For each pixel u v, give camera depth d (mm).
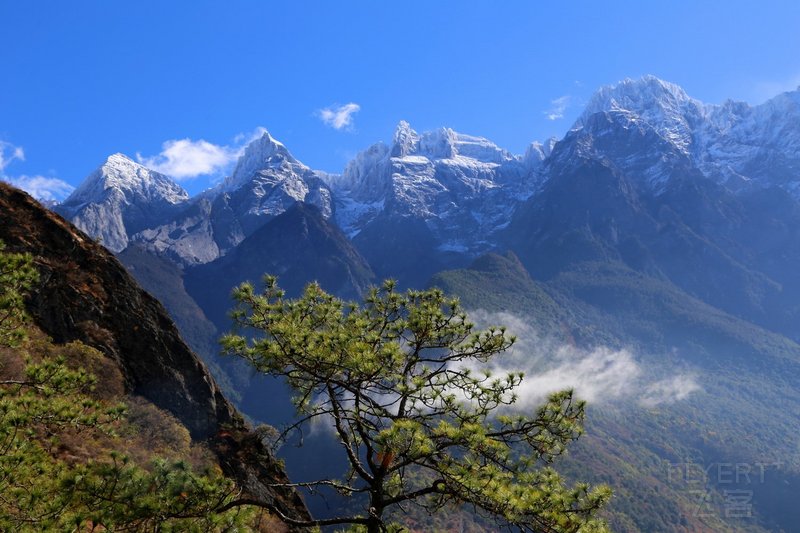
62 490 9719
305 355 12086
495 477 10773
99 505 9586
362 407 12469
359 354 11852
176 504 10102
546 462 11695
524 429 11812
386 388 12258
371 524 11867
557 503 10375
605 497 10414
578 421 11742
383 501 11898
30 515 9648
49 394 11953
